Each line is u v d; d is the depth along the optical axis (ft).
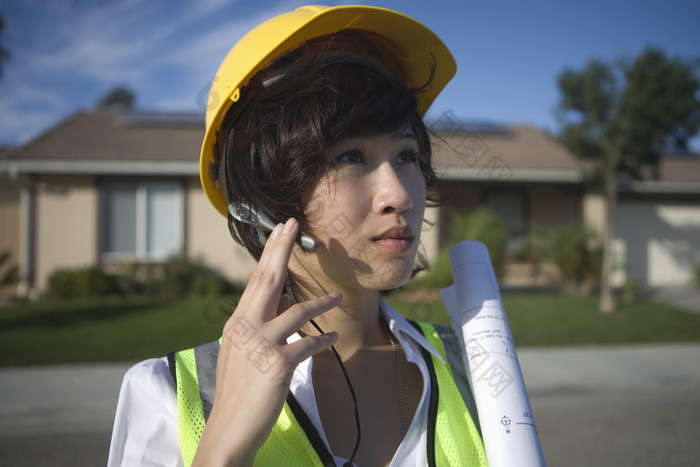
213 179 3.24
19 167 35.29
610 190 33.12
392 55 3.21
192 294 35.55
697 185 45.24
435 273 32.63
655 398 17.65
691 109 30.63
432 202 3.91
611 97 32.22
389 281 2.59
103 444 14.02
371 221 2.56
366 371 3.06
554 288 42.22
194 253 37.91
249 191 2.75
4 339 23.39
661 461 12.89
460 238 36.86
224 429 2.10
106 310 29.96
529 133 48.39
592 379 18.53
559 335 25.13
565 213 44.57
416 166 2.89
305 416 2.67
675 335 25.25
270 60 2.76
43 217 36.63
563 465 12.82
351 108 2.56
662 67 30.55
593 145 33.30
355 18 2.82
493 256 36.94
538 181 41.19
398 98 2.71
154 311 29.43
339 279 2.70
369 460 2.77
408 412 3.00
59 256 36.76
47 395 16.67
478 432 3.01
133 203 37.70
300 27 2.57
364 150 2.62
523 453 2.56
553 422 15.56
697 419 15.70
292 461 2.56
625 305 33.71
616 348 22.67
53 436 14.53
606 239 32.71
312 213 2.60
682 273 47.65
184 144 39.70
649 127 31.19
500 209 44.01
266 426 2.11
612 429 14.97
